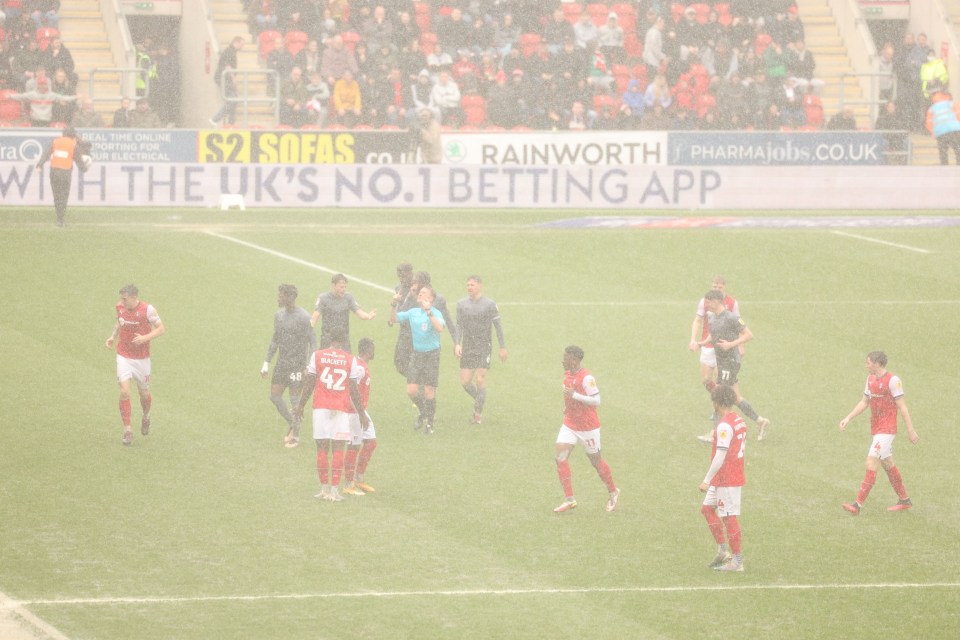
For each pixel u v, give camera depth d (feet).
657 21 495.82
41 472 200.64
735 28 504.43
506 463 214.28
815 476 212.84
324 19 490.90
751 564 172.24
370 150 427.33
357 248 357.41
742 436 167.84
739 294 331.77
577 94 470.39
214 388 247.91
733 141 452.76
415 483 202.59
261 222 385.29
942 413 246.68
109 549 170.19
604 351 281.54
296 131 422.82
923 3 548.72
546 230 387.14
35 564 163.94
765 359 280.10
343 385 191.01
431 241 368.07
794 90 494.18
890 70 524.93
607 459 218.38
